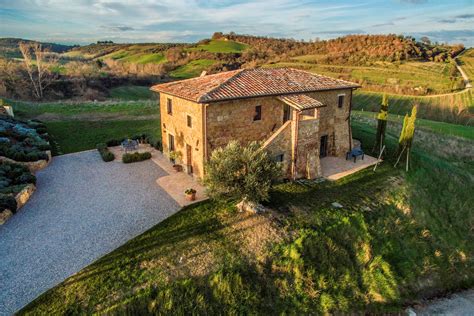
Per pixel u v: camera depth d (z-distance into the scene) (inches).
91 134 1349.7
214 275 540.7
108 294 491.2
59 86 2655.0
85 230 644.7
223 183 653.9
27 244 599.2
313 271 597.0
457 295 667.4
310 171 880.9
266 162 685.3
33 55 3218.5
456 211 890.7
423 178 979.9
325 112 1011.9
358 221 715.4
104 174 936.9
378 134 1113.4
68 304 472.7
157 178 898.7
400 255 687.7
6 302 470.9
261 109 856.3
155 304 490.0
